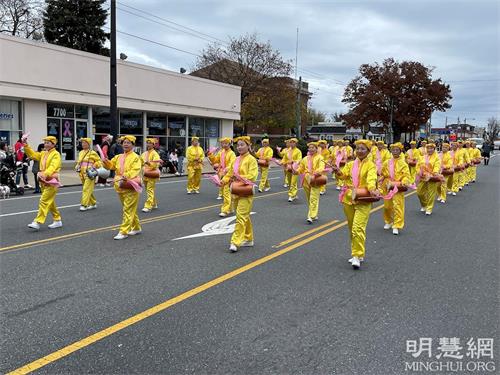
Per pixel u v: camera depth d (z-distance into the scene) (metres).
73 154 23.28
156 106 27.91
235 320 4.83
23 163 15.67
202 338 4.40
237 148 7.85
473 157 22.44
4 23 41.44
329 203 13.89
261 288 5.87
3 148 14.80
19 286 5.77
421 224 10.87
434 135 82.31
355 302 5.45
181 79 29.80
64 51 22.00
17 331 4.49
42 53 20.98
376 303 5.43
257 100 45.81
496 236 9.48
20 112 20.78
